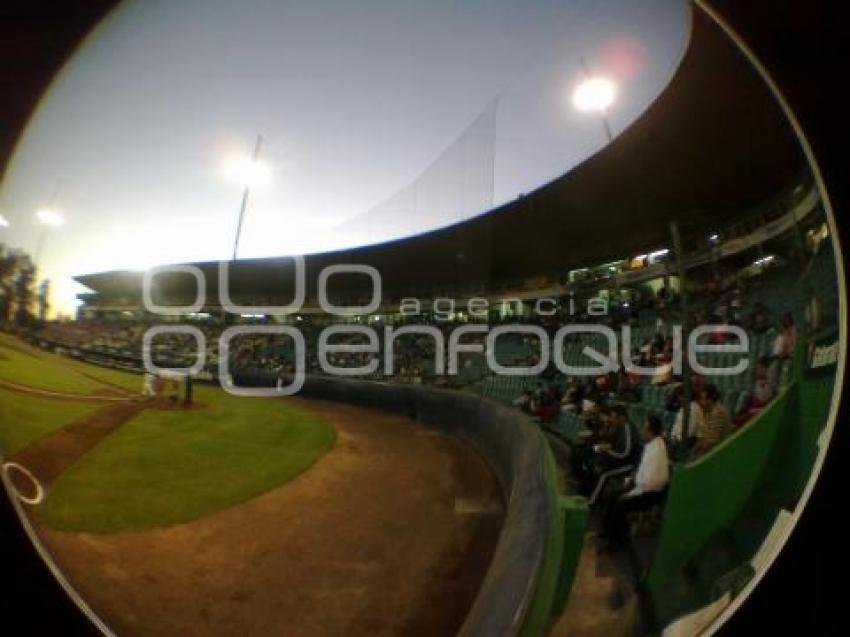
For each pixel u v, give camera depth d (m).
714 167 5.80
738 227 5.84
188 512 4.28
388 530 4.10
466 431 7.98
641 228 7.72
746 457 2.19
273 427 8.42
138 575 3.15
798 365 2.10
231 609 2.88
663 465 3.09
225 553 3.57
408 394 10.88
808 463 1.94
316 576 3.29
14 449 5.12
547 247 9.76
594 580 2.63
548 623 2.26
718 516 2.24
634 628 2.17
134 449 6.04
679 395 4.98
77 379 9.67
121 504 4.28
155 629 2.63
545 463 3.00
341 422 9.73
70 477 4.79
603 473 3.75
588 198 7.95
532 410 7.59
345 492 5.11
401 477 5.71
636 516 3.04
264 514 4.37
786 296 4.77
